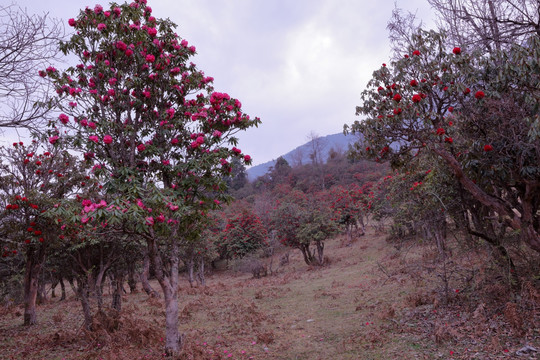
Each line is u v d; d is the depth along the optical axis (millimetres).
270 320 9352
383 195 20953
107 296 20406
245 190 75250
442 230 8461
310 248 32562
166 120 6414
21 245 9859
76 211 5023
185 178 6188
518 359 4488
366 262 18688
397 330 6531
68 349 7727
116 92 6051
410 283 10227
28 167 10812
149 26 6203
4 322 13750
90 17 5902
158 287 26375
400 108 5297
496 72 5195
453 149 5867
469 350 5039
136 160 6316
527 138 4887
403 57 5941
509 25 6012
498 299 6266
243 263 24500
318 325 8203
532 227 5551
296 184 69312
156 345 7559
